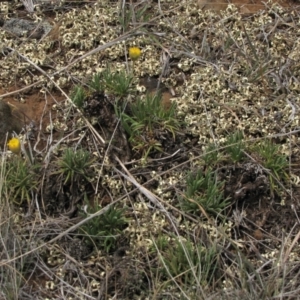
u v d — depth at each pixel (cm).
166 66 153
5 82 153
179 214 134
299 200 135
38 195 136
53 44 158
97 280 128
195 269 125
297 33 159
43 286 128
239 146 137
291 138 142
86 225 131
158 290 123
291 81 150
